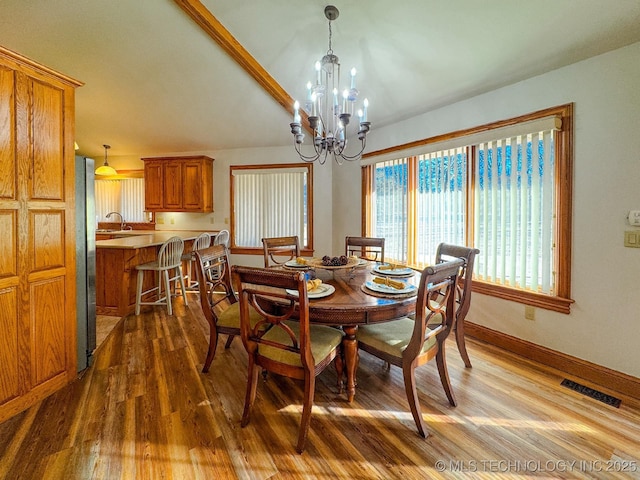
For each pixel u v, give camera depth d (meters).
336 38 2.53
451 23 2.12
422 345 1.65
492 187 2.75
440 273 1.64
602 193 2.09
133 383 2.16
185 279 4.76
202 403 1.95
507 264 2.67
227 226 5.33
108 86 3.67
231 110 4.17
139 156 5.70
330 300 1.75
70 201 2.12
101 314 3.59
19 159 1.80
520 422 1.76
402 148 3.55
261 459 1.50
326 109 3.52
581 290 2.21
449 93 2.86
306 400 1.57
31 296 1.88
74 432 1.67
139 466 1.45
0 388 1.72
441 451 1.56
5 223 1.74
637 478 1.39
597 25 1.85
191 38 2.92
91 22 2.72
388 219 3.87
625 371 2.03
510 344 2.63
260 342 1.67
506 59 2.29
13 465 1.44
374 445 1.60
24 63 1.79
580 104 2.17
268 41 2.71
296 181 5.03
